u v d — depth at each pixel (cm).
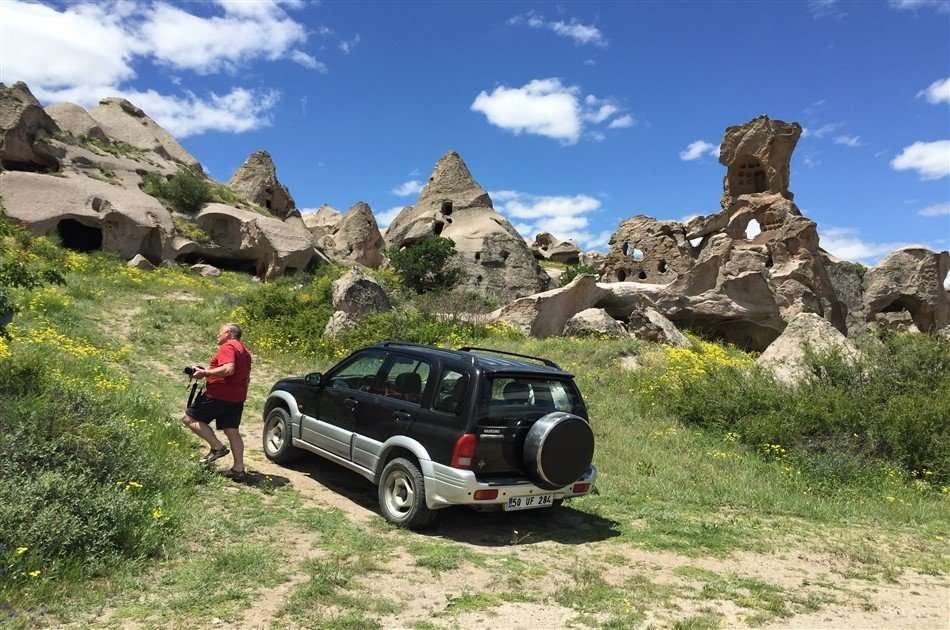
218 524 559
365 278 2000
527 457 605
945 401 1077
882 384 1220
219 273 3941
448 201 6462
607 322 2289
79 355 1116
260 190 6131
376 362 734
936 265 5081
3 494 461
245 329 1800
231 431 704
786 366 1570
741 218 5347
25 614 371
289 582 463
